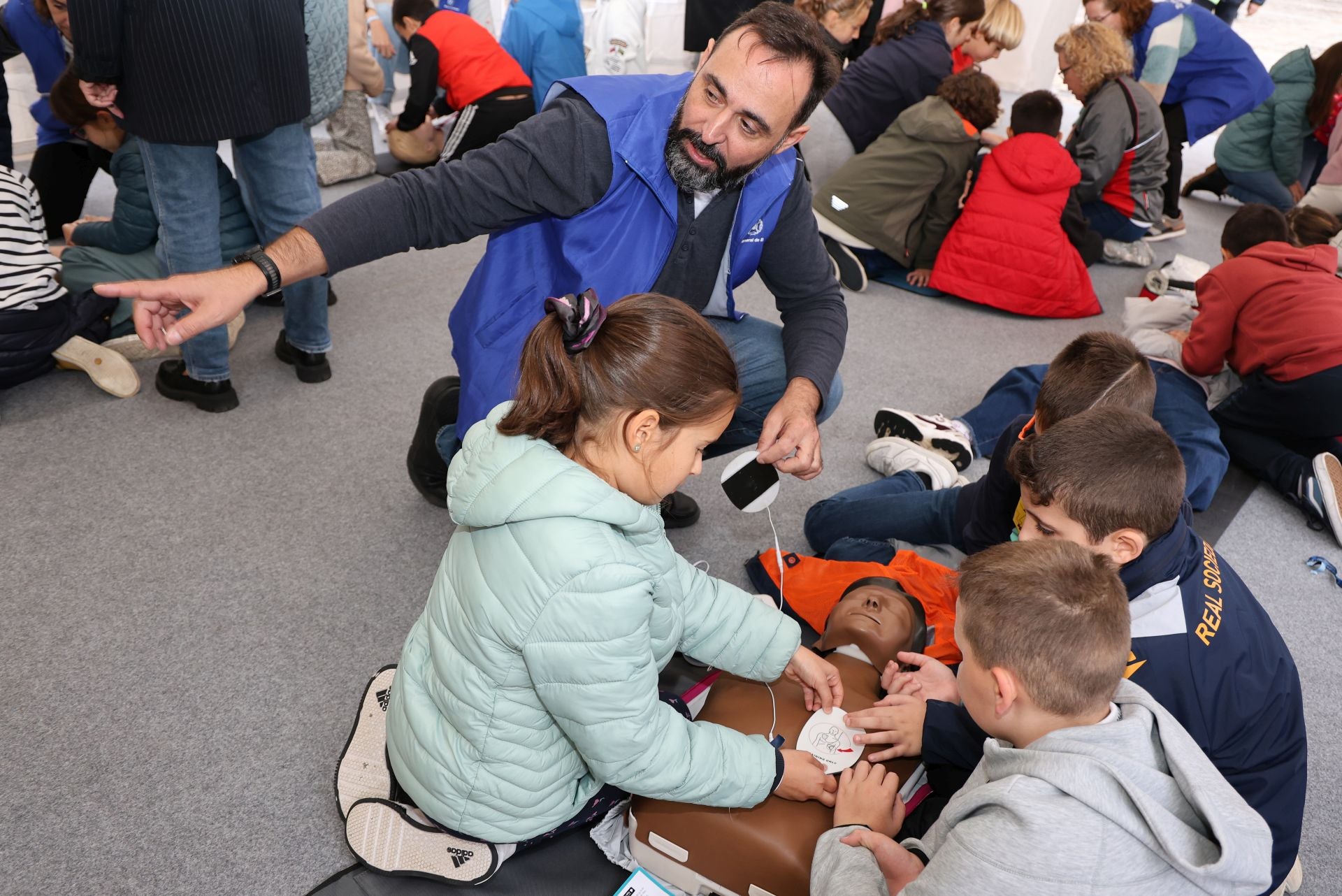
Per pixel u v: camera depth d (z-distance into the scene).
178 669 1.62
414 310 2.87
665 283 1.62
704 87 1.35
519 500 1.02
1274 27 7.39
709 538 2.04
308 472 2.13
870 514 1.94
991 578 1.09
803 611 1.78
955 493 1.87
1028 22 5.30
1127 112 3.53
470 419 1.56
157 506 1.99
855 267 3.34
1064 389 1.56
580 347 1.02
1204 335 2.43
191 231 2.12
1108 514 1.23
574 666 1.05
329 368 2.48
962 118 3.26
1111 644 1.03
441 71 3.59
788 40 1.30
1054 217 3.18
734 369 1.05
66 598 1.74
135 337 2.40
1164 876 0.96
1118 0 3.81
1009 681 1.05
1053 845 0.96
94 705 1.54
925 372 2.86
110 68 1.87
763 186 1.55
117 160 2.32
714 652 1.38
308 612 1.75
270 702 1.57
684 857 1.28
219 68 1.92
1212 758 1.28
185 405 2.33
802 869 1.23
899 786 1.34
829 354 1.71
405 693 1.25
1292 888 1.40
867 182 3.30
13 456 2.09
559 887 1.31
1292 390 2.30
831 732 1.37
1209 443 2.23
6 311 2.13
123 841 1.34
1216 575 1.36
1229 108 3.94
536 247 1.55
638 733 1.10
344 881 1.27
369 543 1.94
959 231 3.27
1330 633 1.96
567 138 1.43
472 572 1.09
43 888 1.27
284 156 2.21
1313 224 2.92
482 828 1.24
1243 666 1.29
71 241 2.57
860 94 3.60
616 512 1.03
